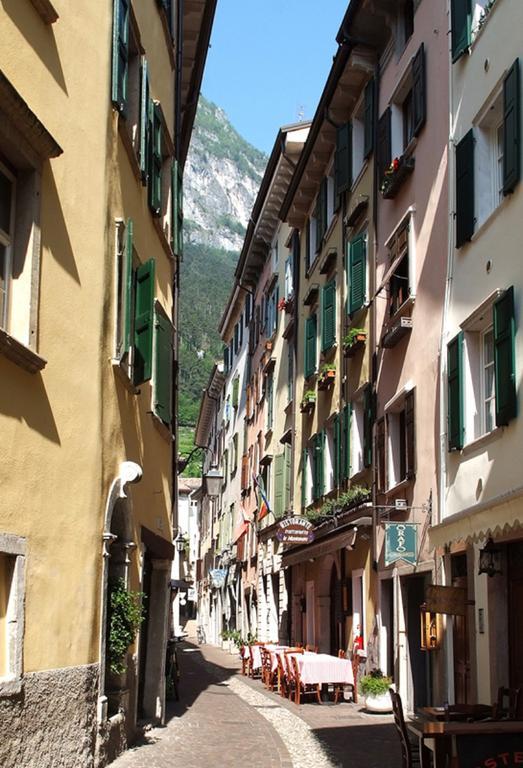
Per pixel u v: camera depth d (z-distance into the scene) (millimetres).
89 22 10727
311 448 27172
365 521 19562
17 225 8969
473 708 9789
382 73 20938
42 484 9109
